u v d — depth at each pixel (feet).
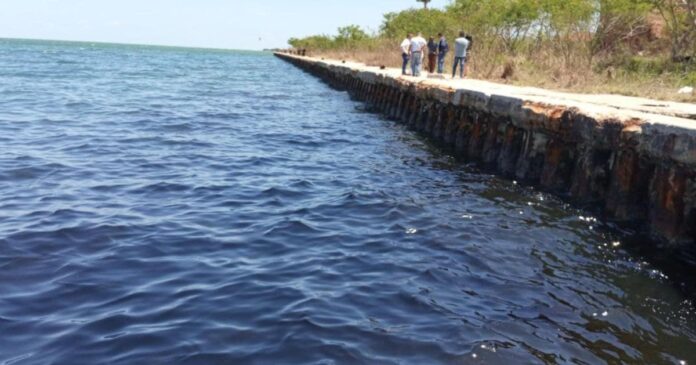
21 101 69.46
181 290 17.62
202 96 89.20
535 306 17.46
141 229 23.32
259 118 64.13
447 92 46.73
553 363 14.15
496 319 16.42
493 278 19.58
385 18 158.30
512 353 14.52
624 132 25.62
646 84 49.26
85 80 109.81
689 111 30.66
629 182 25.59
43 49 347.56
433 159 41.55
